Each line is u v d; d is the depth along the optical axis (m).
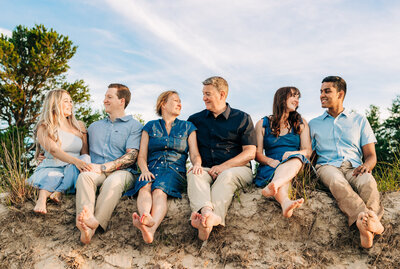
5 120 11.17
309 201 3.25
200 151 3.82
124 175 3.38
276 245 3.03
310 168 3.59
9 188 3.58
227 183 3.20
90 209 3.08
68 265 2.95
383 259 2.84
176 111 3.76
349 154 3.58
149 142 3.68
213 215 2.74
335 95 3.71
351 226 3.01
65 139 3.56
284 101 3.73
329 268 2.83
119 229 3.23
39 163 3.62
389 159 8.53
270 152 3.77
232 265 2.92
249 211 3.23
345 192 3.04
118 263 2.98
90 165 3.30
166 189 3.23
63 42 11.71
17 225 3.27
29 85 11.46
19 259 3.03
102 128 3.82
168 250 3.07
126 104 4.05
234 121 3.77
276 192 2.83
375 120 12.76
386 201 3.28
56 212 3.33
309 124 3.90
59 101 3.58
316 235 3.06
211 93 3.77
